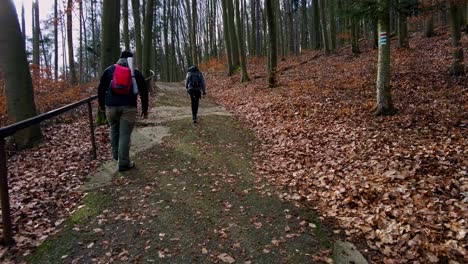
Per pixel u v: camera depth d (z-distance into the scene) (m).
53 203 4.61
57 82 15.38
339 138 7.33
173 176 5.65
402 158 5.77
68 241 3.70
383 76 8.39
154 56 37.03
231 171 6.04
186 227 4.04
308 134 7.98
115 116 5.58
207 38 38.41
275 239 3.83
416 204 4.38
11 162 6.50
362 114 8.77
